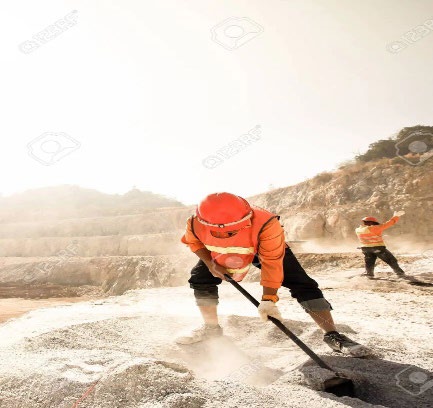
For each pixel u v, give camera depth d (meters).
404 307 5.55
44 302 27.31
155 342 3.10
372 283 8.65
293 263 2.93
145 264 33.78
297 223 32.72
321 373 2.23
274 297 2.66
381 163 34.22
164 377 1.85
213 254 2.80
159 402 1.69
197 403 1.69
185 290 8.10
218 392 1.83
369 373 2.44
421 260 12.42
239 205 2.54
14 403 1.77
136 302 6.15
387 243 25.89
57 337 2.87
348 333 3.43
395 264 9.26
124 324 3.50
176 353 2.88
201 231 2.76
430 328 3.89
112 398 1.73
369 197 31.86
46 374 1.93
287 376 2.27
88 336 3.06
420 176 30.44
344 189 33.72
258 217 2.58
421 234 26.88
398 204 29.16
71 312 4.52
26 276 42.34
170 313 4.08
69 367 2.02
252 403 1.75
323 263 14.79
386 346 3.04
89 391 1.77
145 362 1.96
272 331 3.39
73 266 40.34
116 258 37.75
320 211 32.41
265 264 2.69
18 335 3.11
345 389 2.23
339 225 30.14
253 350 2.99
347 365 2.57
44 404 1.74
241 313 4.70
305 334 3.30
